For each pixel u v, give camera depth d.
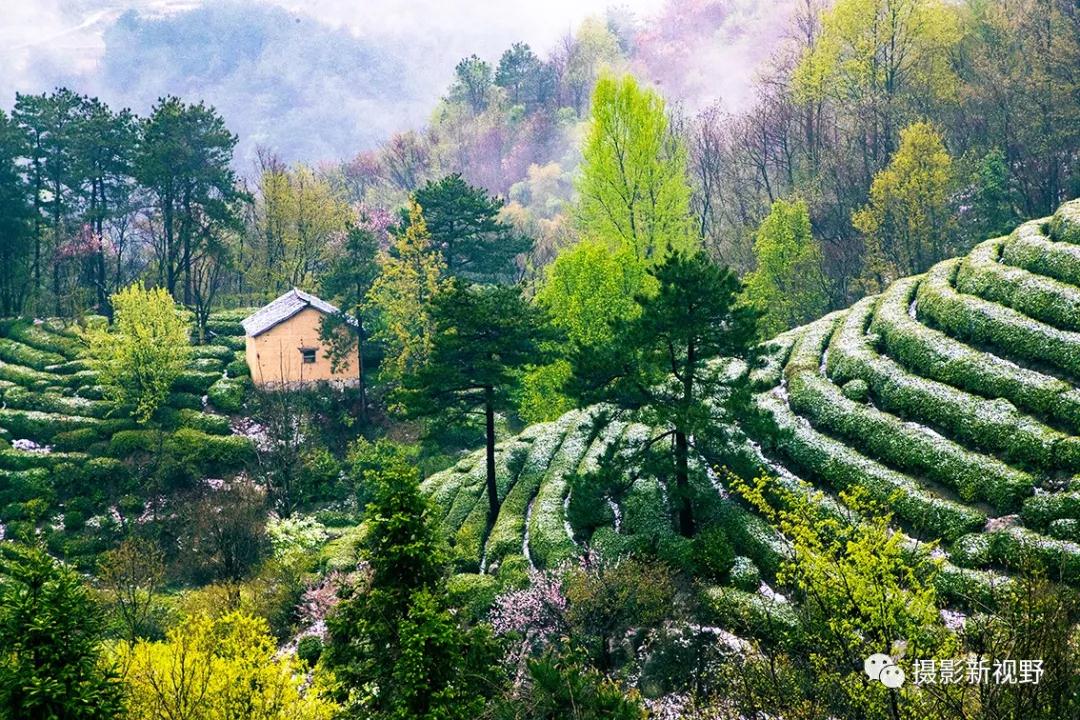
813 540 21.16
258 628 26.11
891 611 18.80
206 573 55.34
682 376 43.38
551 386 62.94
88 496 65.06
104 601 46.19
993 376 45.81
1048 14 84.62
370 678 24.48
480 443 71.31
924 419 46.34
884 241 74.56
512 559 45.16
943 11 84.75
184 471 66.94
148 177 89.56
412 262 74.31
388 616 24.55
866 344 53.56
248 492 63.25
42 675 19.23
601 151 68.19
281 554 53.28
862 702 19.02
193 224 96.75
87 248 94.62
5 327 87.88
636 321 43.16
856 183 85.25
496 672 24.64
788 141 95.81
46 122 93.50
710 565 40.22
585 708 17.38
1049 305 48.25
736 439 42.88
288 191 100.38
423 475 64.94
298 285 100.00
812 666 22.42
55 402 73.88
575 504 43.88
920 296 56.22
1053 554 35.31
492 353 49.84
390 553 24.64
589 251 63.53
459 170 141.38
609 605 37.00
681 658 34.44
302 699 24.84
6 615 19.73
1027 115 76.25
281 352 78.56
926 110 85.81
